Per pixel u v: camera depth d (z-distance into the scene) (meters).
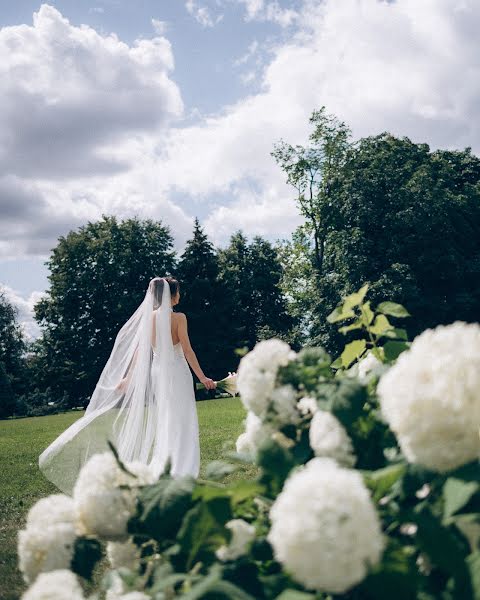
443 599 1.55
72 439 6.19
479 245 36.59
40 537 2.05
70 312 48.34
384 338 3.11
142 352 6.30
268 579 1.73
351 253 33.44
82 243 49.78
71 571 2.05
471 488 1.61
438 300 33.25
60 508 2.15
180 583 1.90
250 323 51.75
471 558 1.53
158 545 2.20
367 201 34.53
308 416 2.22
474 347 1.75
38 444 17.25
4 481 9.95
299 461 2.10
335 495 1.45
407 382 1.73
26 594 1.85
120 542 2.16
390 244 34.12
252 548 1.88
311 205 38.84
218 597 1.60
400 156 37.16
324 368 2.22
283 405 2.11
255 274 53.53
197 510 1.79
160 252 50.94
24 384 66.31
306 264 40.09
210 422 16.89
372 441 2.05
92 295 48.16
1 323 69.56
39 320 49.72
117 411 6.21
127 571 2.02
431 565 1.73
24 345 69.75
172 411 6.13
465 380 1.67
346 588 1.43
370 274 33.50
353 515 1.42
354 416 1.96
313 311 35.19
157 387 6.21
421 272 34.06
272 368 2.20
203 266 48.03
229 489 1.89
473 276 34.94
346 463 1.93
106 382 6.35
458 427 1.64
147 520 1.94
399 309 2.56
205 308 47.12
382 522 1.80
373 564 1.47
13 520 6.78
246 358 2.25
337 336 33.69
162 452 6.07
